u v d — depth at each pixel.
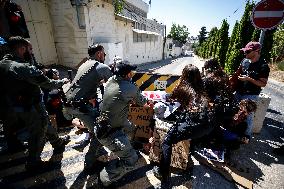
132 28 21.14
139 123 3.99
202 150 3.86
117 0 16.53
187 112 2.98
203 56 46.97
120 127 2.62
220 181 3.19
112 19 14.32
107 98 2.51
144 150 3.83
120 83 2.51
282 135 4.82
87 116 2.90
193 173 3.33
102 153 3.74
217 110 3.02
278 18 3.80
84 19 11.20
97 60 3.09
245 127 3.82
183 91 2.96
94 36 12.34
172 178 3.19
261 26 3.99
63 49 12.09
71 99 2.83
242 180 3.19
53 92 4.53
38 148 3.08
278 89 11.63
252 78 3.94
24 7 9.76
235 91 4.35
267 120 5.77
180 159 3.34
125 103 2.50
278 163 3.71
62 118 4.66
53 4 11.20
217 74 3.34
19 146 3.76
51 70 4.41
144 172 3.30
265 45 8.09
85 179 3.11
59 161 3.49
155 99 4.00
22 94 2.74
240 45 6.91
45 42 11.33
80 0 10.71
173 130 3.04
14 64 2.58
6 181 2.99
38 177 3.11
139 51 25.09
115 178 2.66
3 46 3.60
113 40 14.86
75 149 3.85
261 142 4.40
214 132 3.92
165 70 20.75
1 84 2.70
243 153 3.96
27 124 2.93
